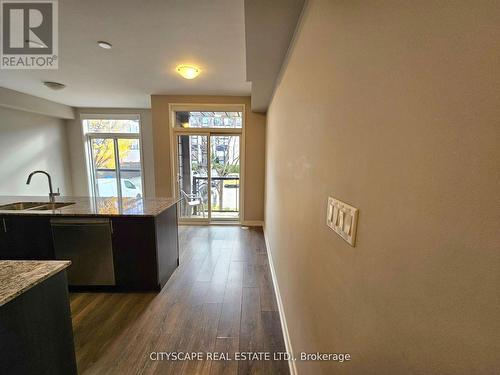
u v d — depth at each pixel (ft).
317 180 3.31
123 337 5.83
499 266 0.88
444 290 1.13
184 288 8.02
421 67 1.27
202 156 15.08
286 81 6.27
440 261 1.15
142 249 7.57
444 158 1.12
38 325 3.51
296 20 4.53
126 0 5.38
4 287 3.14
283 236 6.70
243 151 14.60
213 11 5.77
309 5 3.79
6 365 3.06
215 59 8.63
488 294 0.92
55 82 11.36
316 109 3.38
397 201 1.50
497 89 0.88
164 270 8.25
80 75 10.41
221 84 11.70
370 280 1.84
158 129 14.12
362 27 1.99
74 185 18.28
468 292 1.01
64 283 3.98
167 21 6.21
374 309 1.78
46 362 3.66
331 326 2.71
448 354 1.12
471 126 0.98
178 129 14.42
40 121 15.53
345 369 2.32
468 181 1.00
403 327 1.44
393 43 1.54
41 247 7.47
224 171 15.69
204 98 13.91
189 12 5.82
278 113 8.05
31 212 7.23
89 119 17.79
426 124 1.23
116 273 7.64
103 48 7.75
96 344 5.60
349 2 2.25
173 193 14.67
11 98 12.70
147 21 6.21
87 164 18.12
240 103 14.02
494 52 0.88
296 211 4.85
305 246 4.02
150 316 6.61
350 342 2.20
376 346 1.75
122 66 9.34
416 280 1.32
